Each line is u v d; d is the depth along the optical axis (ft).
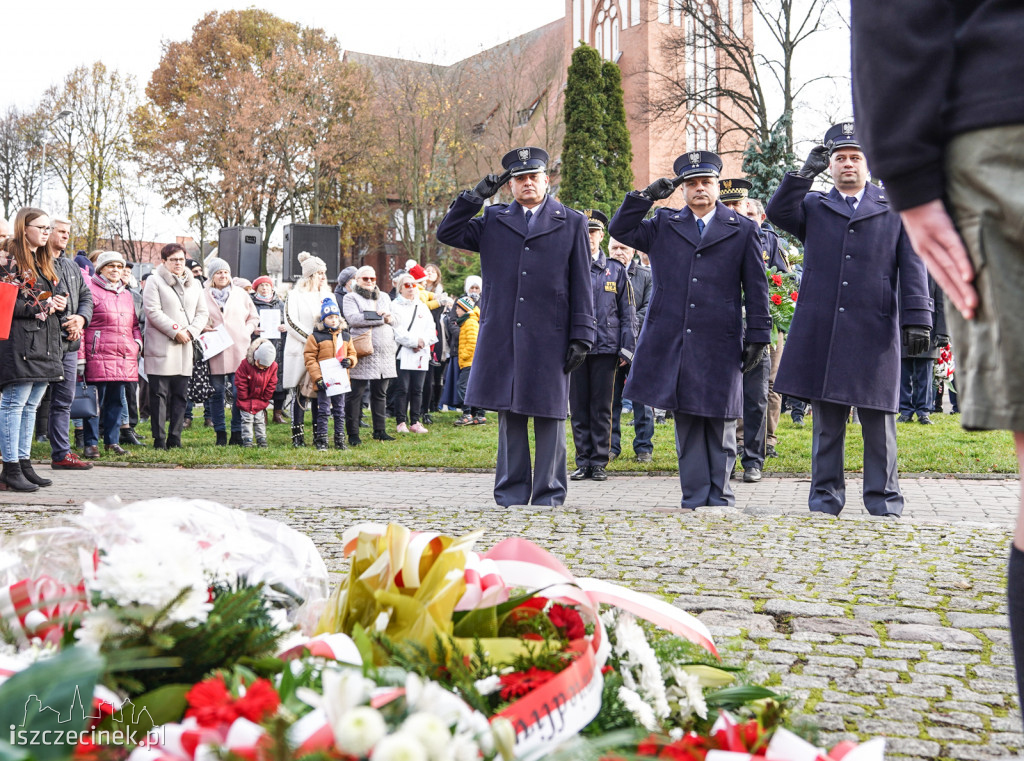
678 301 22.88
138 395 47.19
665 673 6.94
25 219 25.41
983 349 5.37
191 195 158.71
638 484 29.19
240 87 153.99
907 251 21.31
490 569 6.96
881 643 11.53
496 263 23.17
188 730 4.80
